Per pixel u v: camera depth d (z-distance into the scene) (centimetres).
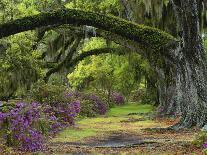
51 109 2034
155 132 1847
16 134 1198
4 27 1948
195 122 1900
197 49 1884
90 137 1672
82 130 1959
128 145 1384
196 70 1894
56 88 2170
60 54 3650
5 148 1146
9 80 2856
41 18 1947
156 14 2675
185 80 1953
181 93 1988
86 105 3328
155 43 1939
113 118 3070
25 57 2695
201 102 1892
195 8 1797
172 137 1622
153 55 2239
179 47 1916
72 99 2259
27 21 1952
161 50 1942
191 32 1841
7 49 2603
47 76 3559
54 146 1359
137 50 2269
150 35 1944
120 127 2173
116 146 1370
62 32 2884
